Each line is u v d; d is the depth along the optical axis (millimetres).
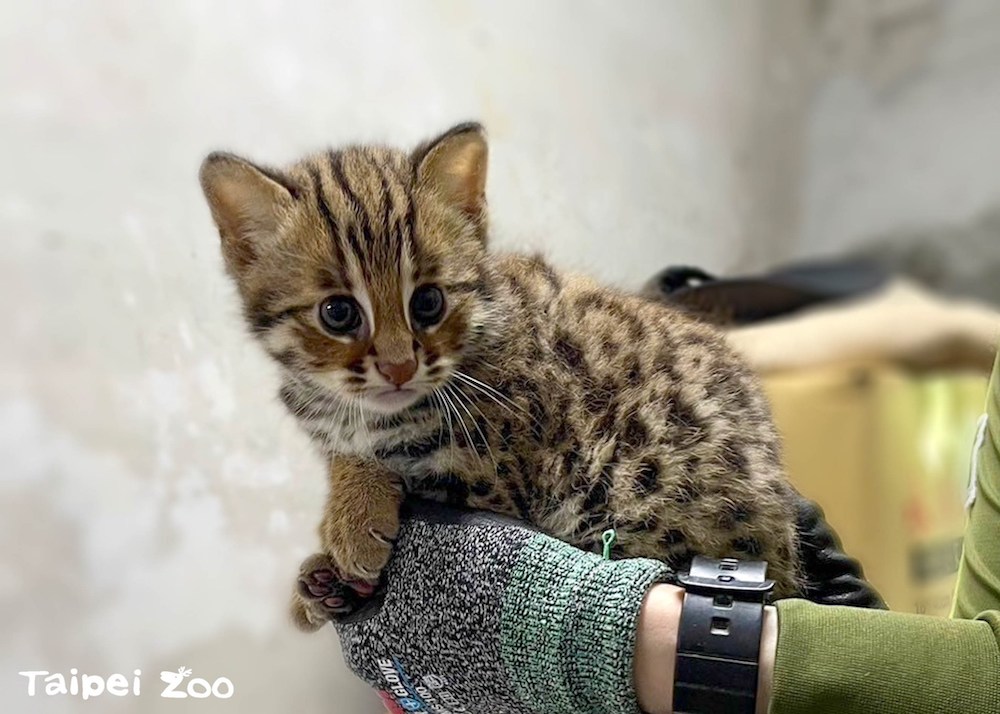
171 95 538
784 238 934
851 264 900
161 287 536
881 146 980
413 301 369
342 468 378
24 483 499
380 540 347
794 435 598
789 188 945
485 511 349
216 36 550
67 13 506
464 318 379
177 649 539
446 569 311
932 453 620
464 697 316
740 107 870
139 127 529
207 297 544
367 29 599
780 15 932
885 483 605
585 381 381
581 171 685
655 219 747
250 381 543
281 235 374
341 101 593
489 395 375
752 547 365
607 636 268
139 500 529
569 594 280
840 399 605
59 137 507
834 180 977
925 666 247
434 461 373
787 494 384
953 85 970
